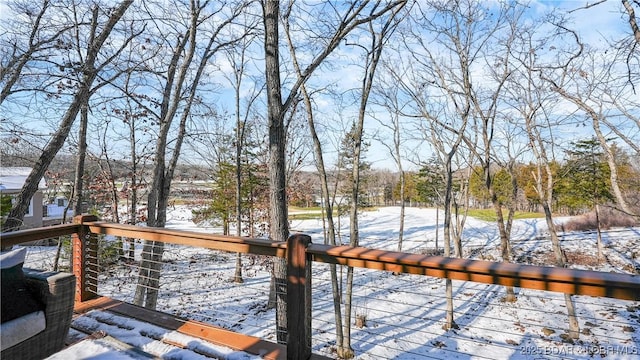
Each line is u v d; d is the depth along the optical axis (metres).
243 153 15.38
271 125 4.85
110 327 2.40
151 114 8.19
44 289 1.87
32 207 17.16
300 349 1.88
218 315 9.07
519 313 9.76
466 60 10.44
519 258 14.93
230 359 1.97
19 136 7.41
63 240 10.04
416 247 18.06
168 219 21.70
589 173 14.29
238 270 12.15
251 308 9.67
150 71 7.60
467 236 19.75
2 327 1.62
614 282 1.26
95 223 2.85
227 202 15.73
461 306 10.35
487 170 11.11
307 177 17.11
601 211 18.83
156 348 2.11
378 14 5.44
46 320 1.84
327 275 12.55
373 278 12.69
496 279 1.48
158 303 9.92
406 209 31.77
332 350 7.57
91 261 2.94
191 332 2.29
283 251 1.96
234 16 8.20
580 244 15.95
